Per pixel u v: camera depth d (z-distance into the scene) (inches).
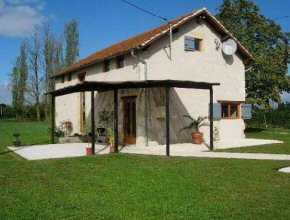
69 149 657.0
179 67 728.3
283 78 1043.9
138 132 682.8
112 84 578.6
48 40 2086.6
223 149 622.8
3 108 2992.1
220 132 797.2
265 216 254.1
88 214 264.2
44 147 693.9
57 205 287.1
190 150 611.8
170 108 710.5
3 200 303.6
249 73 1032.2
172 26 698.8
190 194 313.7
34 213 267.3
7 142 840.9
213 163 460.8
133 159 500.1
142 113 674.8
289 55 1071.0
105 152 600.4
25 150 650.2
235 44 810.2
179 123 721.6
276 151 589.9
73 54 2032.5
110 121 766.5
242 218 250.5
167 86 551.5
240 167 430.3
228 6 1099.9
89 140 798.5
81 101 928.3
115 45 981.8
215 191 323.0
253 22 1075.9
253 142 750.5
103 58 748.6
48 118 2138.3
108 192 325.1
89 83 572.7
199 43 778.2
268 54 1045.8
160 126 689.0
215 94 796.6
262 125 1429.6
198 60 763.4
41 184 360.8
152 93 679.7
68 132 974.4
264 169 416.2
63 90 693.3
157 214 261.9
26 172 419.8
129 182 361.1
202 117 745.0
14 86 2278.5
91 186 348.2
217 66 800.9
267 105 1062.4
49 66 2074.3
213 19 773.3
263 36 1073.5
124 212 267.1
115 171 416.5
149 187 339.9
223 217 253.0
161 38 701.9
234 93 833.5
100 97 818.8
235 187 335.9
